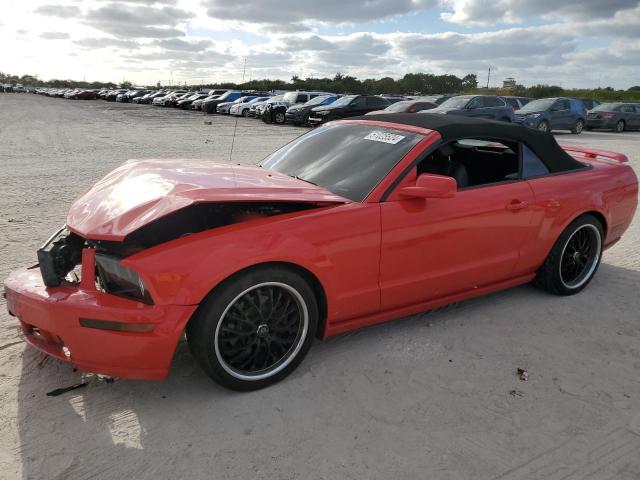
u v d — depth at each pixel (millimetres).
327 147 3764
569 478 2277
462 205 3383
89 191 3262
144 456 2332
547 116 20484
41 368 2969
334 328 3111
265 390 2850
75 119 27047
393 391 2875
